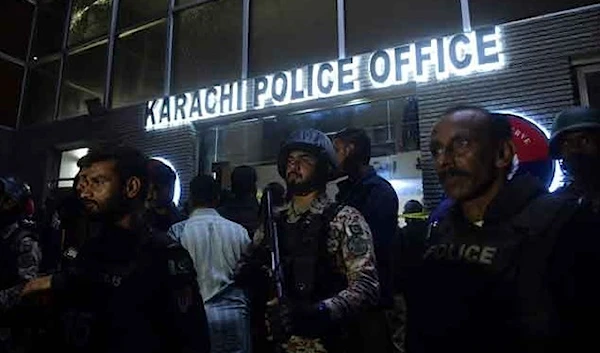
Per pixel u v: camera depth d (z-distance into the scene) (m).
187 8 6.66
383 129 5.09
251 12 6.15
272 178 5.61
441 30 4.79
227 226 2.45
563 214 0.97
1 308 1.49
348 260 1.61
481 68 4.25
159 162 2.54
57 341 1.36
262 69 5.86
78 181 1.46
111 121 6.70
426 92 4.46
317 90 5.05
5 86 7.75
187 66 6.49
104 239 1.43
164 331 1.40
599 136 1.82
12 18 7.97
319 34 5.55
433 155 1.18
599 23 3.87
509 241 1.00
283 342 1.63
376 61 4.79
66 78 7.66
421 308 1.11
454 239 1.11
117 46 7.23
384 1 5.22
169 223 2.58
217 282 2.27
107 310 1.33
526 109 4.00
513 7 4.43
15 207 2.12
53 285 1.40
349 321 1.63
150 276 1.39
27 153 7.58
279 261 1.67
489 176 1.09
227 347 2.20
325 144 1.83
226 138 5.93
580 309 0.89
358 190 2.36
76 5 7.91
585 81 3.95
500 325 0.95
